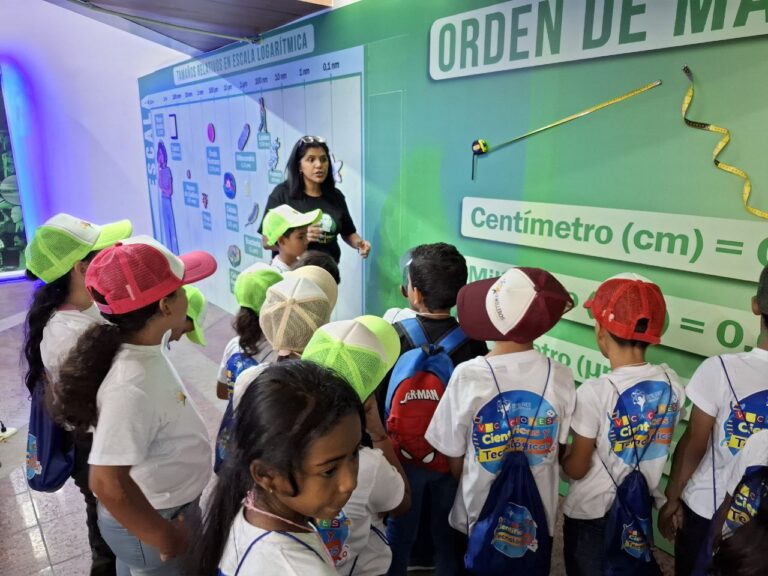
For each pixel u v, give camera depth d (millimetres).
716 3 1323
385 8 2303
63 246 1308
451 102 2105
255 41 3219
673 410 1124
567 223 1790
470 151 2074
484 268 2131
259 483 614
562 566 1685
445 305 1363
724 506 893
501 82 1899
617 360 1149
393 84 2355
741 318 1424
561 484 2008
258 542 607
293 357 1120
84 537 1855
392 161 2465
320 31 2703
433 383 1238
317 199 2586
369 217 2693
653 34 1459
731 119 1354
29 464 1350
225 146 3883
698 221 1462
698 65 1387
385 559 1050
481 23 1917
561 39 1681
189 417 1057
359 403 655
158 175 5113
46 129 5938
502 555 1092
